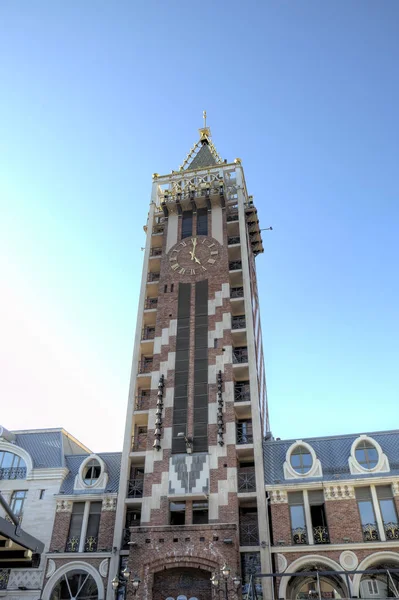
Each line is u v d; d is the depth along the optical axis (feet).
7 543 112.88
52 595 124.57
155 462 136.46
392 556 112.88
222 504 126.11
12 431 158.20
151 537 121.70
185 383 148.87
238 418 149.69
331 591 142.00
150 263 183.32
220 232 179.83
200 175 201.87
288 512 123.95
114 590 108.99
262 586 113.80
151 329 173.68
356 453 129.80
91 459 146.00
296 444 134.21
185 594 117.08
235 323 162.30
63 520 134.41
